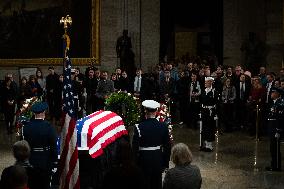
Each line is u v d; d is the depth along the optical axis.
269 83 14.02
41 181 5.46
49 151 6.89
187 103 16.00
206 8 20.23
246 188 8.80
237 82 15.02
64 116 6.26
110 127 7.52
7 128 15.14
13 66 21.94
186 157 4.96
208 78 12.05
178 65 18.97
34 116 7.51
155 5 20.45
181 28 21.62
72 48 20.66
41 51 21.41
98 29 20.31
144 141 6.62
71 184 6.10
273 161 10.13
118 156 4.75
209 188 8.81
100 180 7.41
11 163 10.91
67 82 6.41
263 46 18.81
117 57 19.88
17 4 21.83
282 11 18.38
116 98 8.35
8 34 22.06
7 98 15.09
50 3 21.11
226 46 19.62
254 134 14.33
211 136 11.97
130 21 20.31
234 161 11.02
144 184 4.66
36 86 17.64
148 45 20.44
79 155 7.38
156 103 6.80
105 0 20.36
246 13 19.19
